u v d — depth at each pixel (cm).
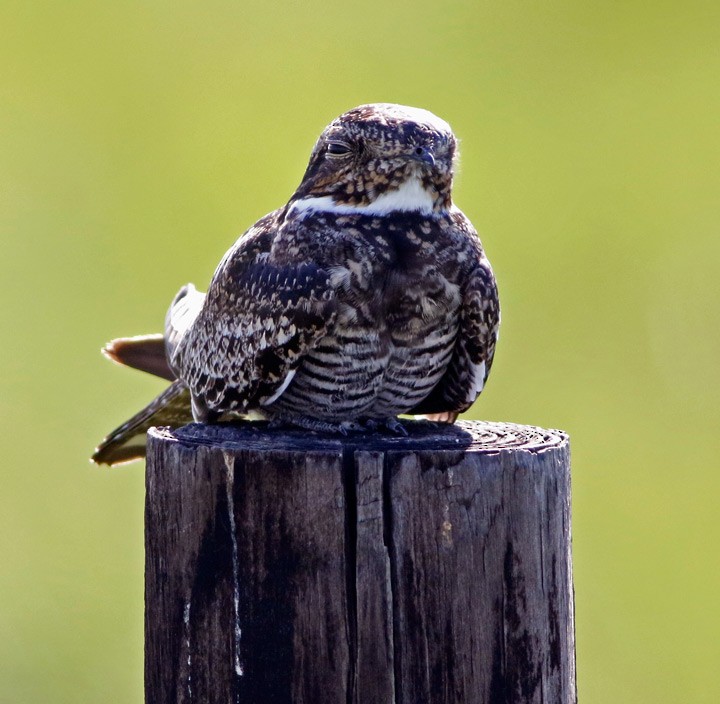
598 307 1758
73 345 1684
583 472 1584
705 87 2042
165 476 640
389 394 756
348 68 1991
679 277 1783
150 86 1953
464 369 773
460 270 746
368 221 736
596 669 1397
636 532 1543
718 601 1466
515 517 624
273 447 628
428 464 615
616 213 1881
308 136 1922
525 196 1911
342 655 614
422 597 616
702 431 1625
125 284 1752
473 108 1989
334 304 726
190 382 802
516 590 625
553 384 1653
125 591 1420
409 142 728
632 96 2039
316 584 614
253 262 756
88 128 1900
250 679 620
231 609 623
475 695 620
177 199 1827
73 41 2017
